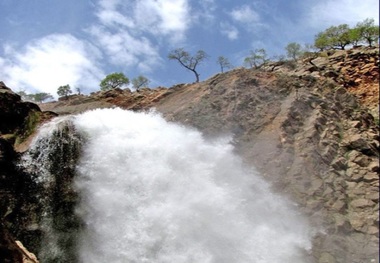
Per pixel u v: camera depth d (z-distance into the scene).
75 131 17.19
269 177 17.34
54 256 13.12
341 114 22.16
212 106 23.23
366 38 40.34
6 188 13.69
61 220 14.02
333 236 14.19
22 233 13.12
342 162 17.78
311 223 14.83
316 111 21.34
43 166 15.28
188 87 30.91
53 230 13.70
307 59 33.75
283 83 24.59
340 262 13.30
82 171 15.93
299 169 17.25
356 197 15.89
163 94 31.39
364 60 29.80
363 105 26.36
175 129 20.53
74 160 16.20
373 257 13.33
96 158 16.50
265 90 24.16
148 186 15.56
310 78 25.08
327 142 18.97
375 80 28.27
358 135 19.34
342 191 16.16
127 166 16.41
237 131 20.84
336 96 23.84
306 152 18.22
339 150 18.77
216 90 25.09
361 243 13.98
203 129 20.92
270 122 21.23
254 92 23.95
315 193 16.03
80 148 16.73
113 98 34.03
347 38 40.91
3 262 9.40
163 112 26.12
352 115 22.27
